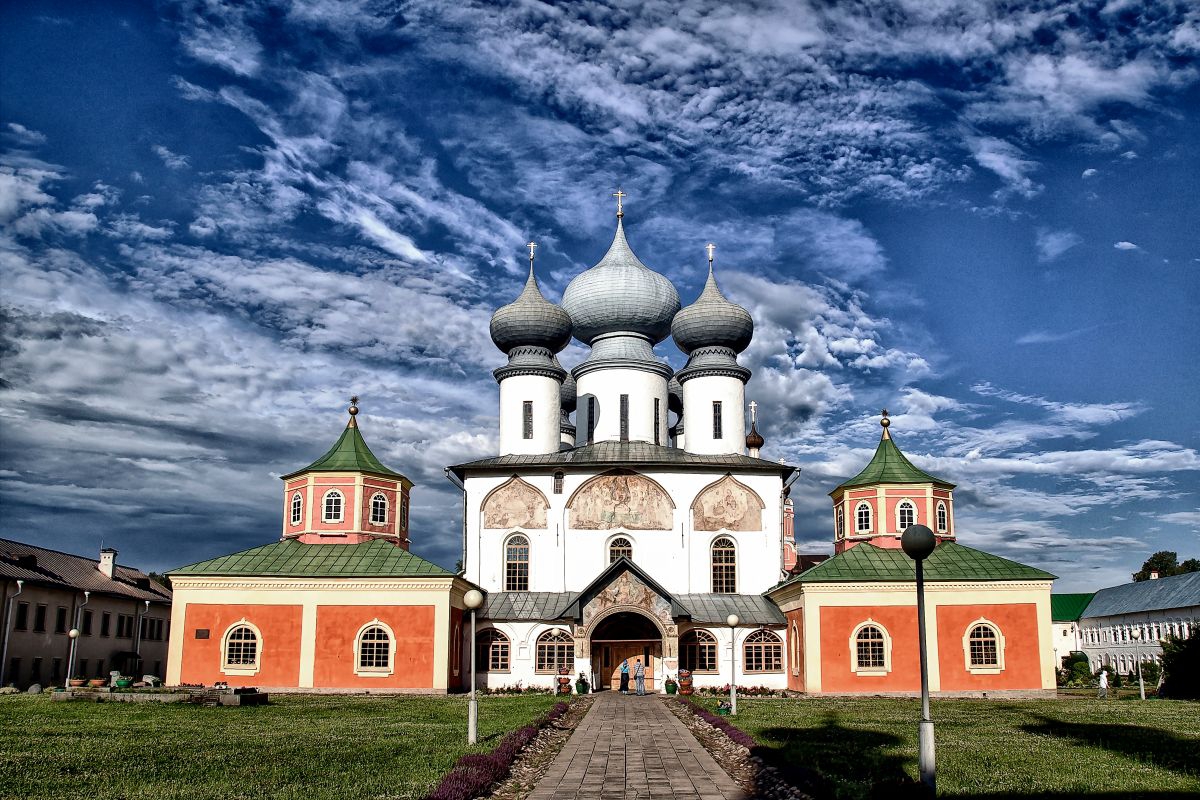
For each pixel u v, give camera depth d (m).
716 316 65.88
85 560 74.62
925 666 17.66
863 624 53.09
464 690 56.09
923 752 17.39
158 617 79.19
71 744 25.44
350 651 52.25
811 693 52.44
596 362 67.94
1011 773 21.45
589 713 38.19
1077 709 41.41
